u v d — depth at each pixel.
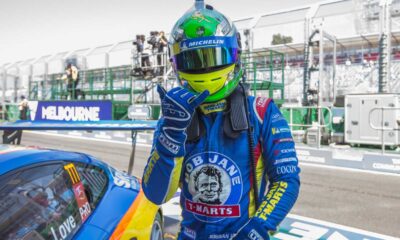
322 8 12.57
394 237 3.45
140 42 12.56
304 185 5.55
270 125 1.16
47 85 19.00
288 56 17.55
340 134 9.44
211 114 1.18
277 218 1.05
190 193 1.18
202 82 1.11
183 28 1.12
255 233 1.03
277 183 1.11
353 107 8.80
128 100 14.72
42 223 1.71
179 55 1.12
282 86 12.67
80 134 14.32
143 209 2.54
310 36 11.38
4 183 1.69
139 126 3.11
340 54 16.73
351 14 12.12
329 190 5.23
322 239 3.43
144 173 1.20
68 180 2.08
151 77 12.41
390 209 4.31
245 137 1.14
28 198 1.73
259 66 13.49
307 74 11.89
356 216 4.07
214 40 1.08
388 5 10.33
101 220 2.10
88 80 16.77
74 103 12.91
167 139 1.05
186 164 1.18
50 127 3.10
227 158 1.14
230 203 1.13
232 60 1.12
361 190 5.23
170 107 1.04
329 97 12.84
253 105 1.19
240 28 14.65
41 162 1.96
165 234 3.52
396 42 14.92
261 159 1.17
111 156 8.85
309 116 10.16
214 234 1.14
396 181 5.77
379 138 8.41
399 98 8.13
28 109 14.65
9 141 3.88
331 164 7.26
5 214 1.59
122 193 2.52
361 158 6.85
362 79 16.03
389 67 10.47
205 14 1.14
